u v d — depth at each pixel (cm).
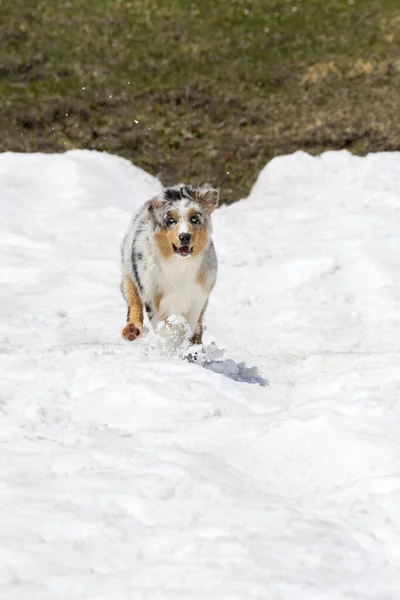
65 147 2655
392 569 672
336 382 1084
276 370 1233
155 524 732
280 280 1761
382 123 2738
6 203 2067
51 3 3481
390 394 973
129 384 1041
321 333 1538
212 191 1204
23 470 832
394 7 3444
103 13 3419
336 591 634
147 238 1227
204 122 2802
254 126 2781
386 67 3048
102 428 946
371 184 2181
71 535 715
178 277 1218
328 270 1778
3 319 1524
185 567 666
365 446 842
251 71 3069
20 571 662
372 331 1548
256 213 2127
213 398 1021
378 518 739
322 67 3052
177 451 858
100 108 2848
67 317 1567
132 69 3072
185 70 3072
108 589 639
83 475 813
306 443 872
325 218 2044
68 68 3064
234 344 1487
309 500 783
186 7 3456
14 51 3156
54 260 1841
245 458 862
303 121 2791
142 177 2322
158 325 1252
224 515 740
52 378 1096
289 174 2348
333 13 3412
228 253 1903
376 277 1738
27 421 967
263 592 630
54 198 2131
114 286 1720
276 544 697
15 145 2644
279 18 3384
